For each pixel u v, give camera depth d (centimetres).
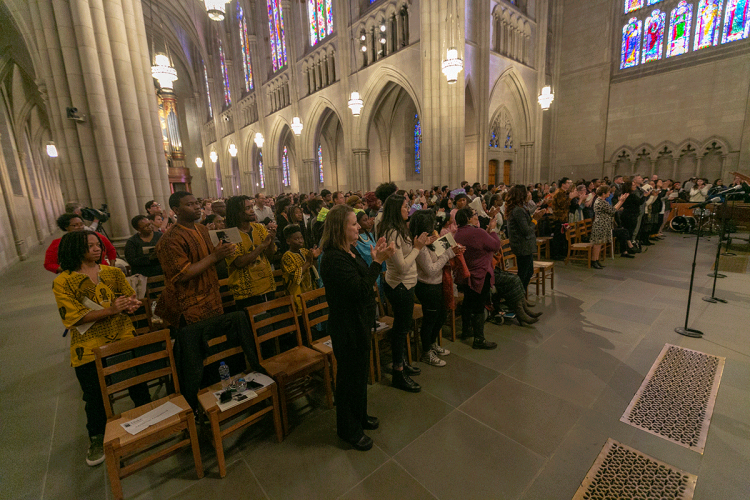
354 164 1500
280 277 402
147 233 428
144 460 193
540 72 1513
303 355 272
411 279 270
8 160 1062
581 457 212
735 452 209
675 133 1289
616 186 799
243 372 256
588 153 1547
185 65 2964
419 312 339
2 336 447
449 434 237
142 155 690
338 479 204
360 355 211
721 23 1167
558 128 1638
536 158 1559
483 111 1246
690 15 1230
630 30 1390
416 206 720
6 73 1059
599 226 627
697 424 234
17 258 960
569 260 702
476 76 1223
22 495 202
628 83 1403
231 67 2473
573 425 241
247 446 236
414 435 238
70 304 209
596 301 472
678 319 402
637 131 1394
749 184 384
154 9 2353
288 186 2667
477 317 351
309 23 1745
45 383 331
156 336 224
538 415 253
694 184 995
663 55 1311
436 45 1066
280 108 2053
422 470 208
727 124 1165
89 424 229
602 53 1465
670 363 310
